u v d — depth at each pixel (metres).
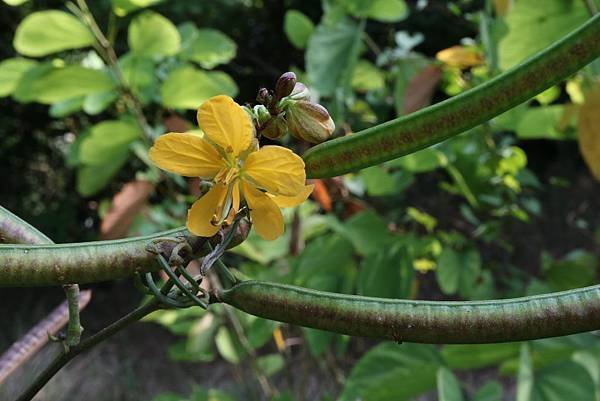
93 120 1.85
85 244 0.27
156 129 0.84
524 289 1.06
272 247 0.84
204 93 0.75
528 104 0.93
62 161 2.85
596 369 0.72
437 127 0.27
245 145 0.28
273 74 2.26
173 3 2.36
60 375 2.06
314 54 0.82
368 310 0.27
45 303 2.69
